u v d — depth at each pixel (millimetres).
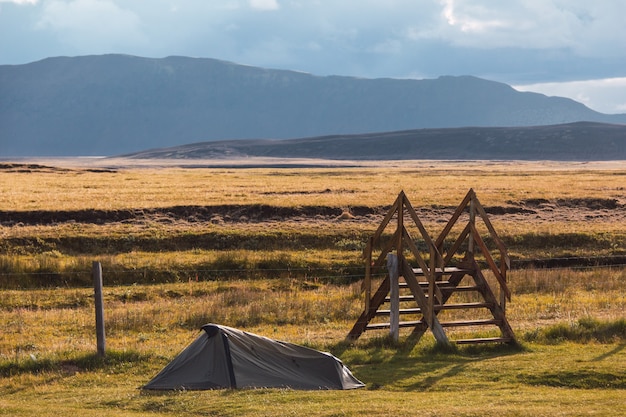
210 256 50594
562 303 35938
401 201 26984
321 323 32438
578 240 57750
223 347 20766
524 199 79188
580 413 16500
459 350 25547
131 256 50906
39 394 21078
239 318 32938
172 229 60031
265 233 58219
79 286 43750
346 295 38906
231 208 70125
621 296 38125
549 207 76625
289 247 56188
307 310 34312
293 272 47688
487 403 18078
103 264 45938
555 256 53781
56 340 29328
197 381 20484
